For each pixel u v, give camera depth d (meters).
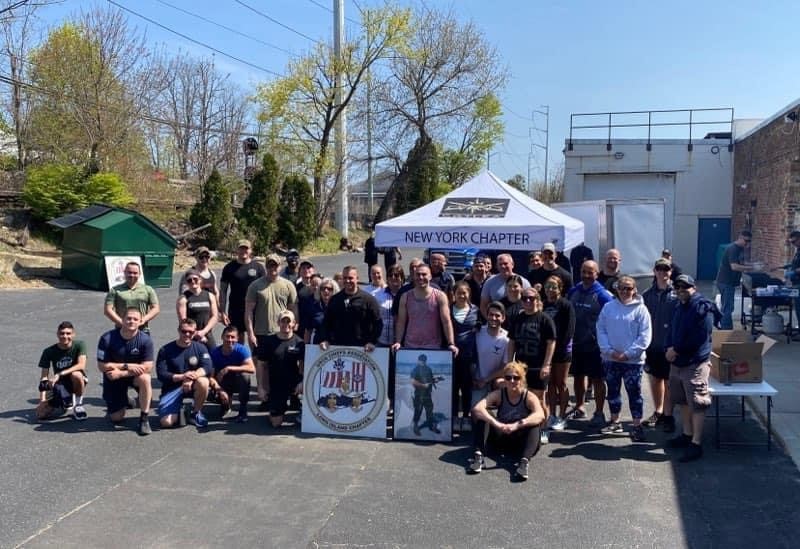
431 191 42.50
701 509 5.59
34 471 6.27
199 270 8.91
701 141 24.14
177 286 19.98
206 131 36.19
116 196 23.88
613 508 5.62
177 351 7.70
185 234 25.16
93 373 9.99
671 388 7.13
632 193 24.89
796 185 16.45
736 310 14.36
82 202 22.95
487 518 5.42
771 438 7.22
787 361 10.54
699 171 24.23
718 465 6.57
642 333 7.27
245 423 7.90
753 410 8.22
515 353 7.34
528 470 6.45
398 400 7.44
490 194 10.57
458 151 51.28
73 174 23.50
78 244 18.94
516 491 5.97
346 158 35.31
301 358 7.87
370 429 7.47
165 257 19.48
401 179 40.62
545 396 7.67
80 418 7.86
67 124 26.08
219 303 9.14
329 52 33.47
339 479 6.23
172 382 7.62
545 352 7.23
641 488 6.03
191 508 5.55
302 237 30.39
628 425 7.91
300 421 7.80
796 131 16.06
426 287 7.61
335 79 33.56
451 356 7.39
